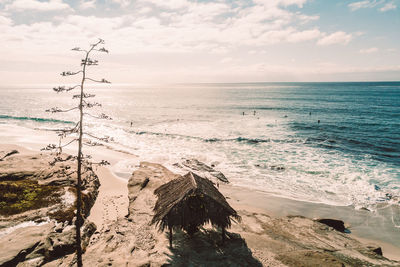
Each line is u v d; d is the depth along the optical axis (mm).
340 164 24031
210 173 21031
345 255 10406
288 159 25562
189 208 8781
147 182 17438
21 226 10633
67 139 32281
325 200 16984
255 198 17219
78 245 8008
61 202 12859
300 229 12852
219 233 10289
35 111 61500
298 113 57688
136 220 11453
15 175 16234
